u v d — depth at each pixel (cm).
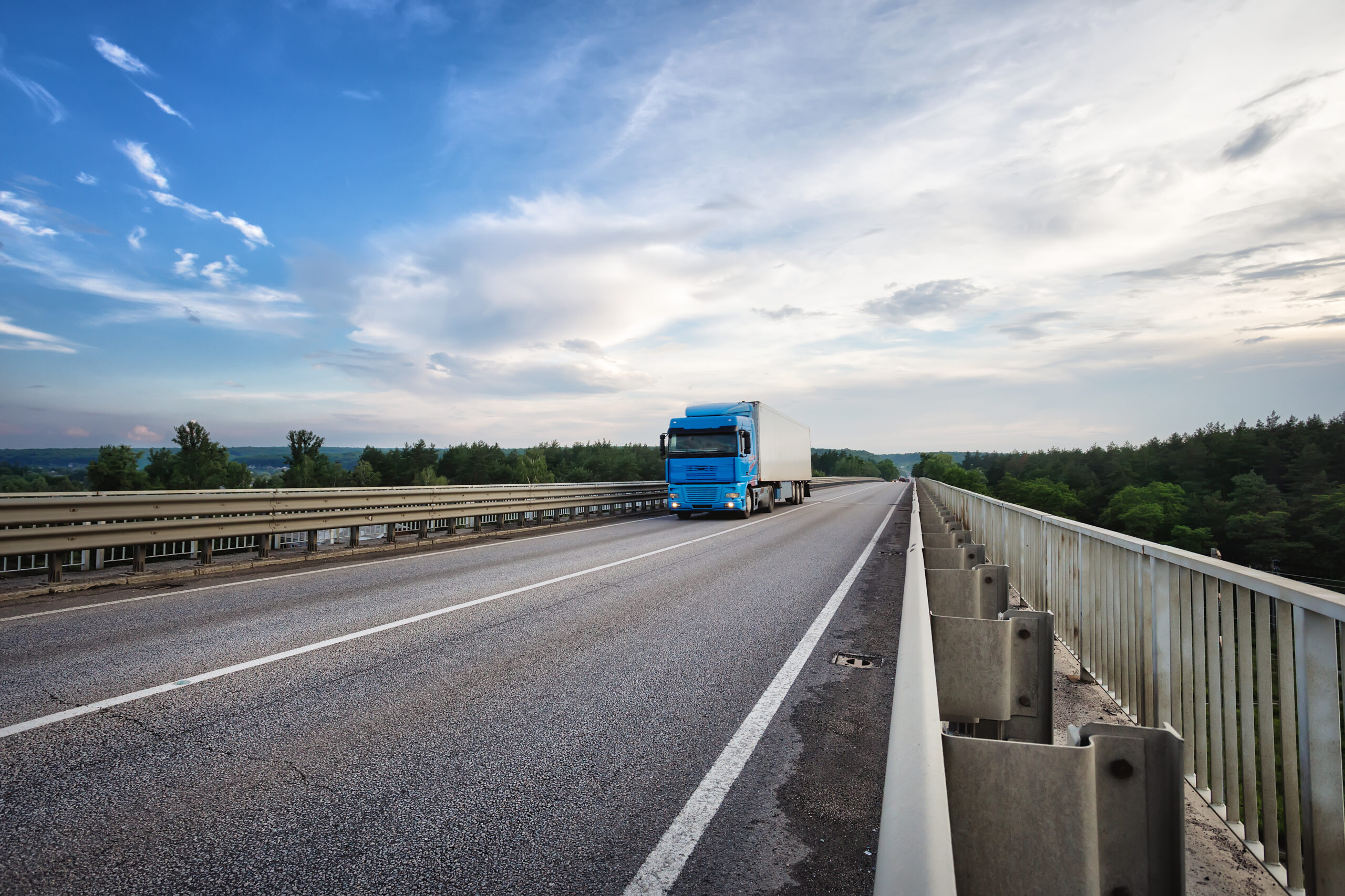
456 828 263
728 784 307
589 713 396
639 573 938
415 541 1292
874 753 345
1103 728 139
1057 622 540
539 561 1051
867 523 2005
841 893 224
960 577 326
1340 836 186
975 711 218
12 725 366
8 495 916
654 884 228
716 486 2011
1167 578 309
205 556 913
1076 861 124
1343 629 185
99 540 776
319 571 931
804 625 636
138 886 223
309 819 269
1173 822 132
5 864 235
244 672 467
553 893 222
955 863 130
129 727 365
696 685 452
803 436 3366
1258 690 220
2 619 625
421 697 418
